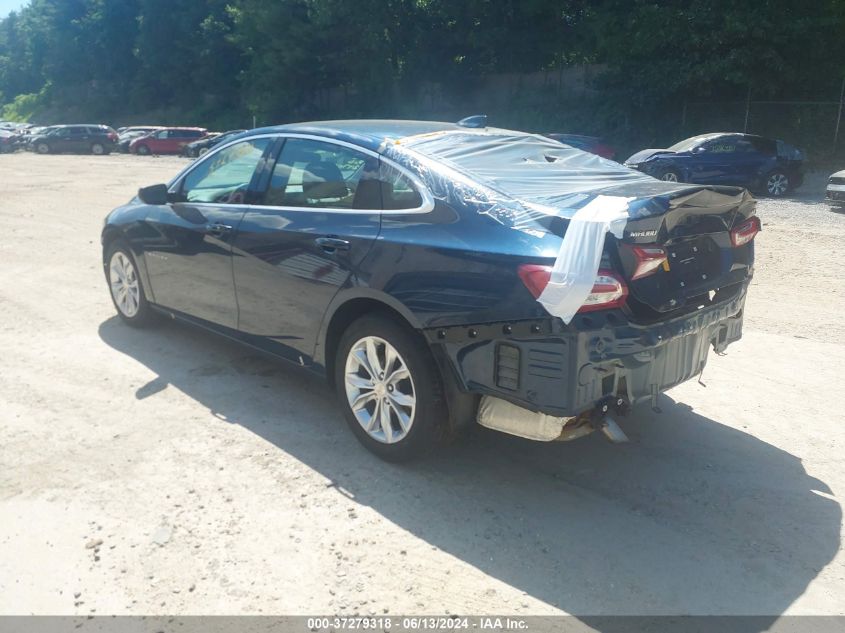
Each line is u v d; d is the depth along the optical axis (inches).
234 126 2027.6
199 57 2130.9
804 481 154.5
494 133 184.5
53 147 1611.7
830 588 120.5
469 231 139.3
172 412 178.7
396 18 1429.6
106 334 233.3
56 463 153.4
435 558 125.8
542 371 128.4
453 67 1439.5
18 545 126.3
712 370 217.0
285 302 172.1
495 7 1350.9
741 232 158.4
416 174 152.9
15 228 435.2
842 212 591.2
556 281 125.2
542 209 135.5
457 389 142.7
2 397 185.0
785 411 188.9
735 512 142.4
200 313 201.3
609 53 1120.2
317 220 165.2
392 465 156.3
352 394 160.2
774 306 289.7
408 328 147.4
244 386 195.2
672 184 155.3
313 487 146.9
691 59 1031.6
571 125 1226.0
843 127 996.6
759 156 740.7
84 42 2618.1
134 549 125.8
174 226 202.5
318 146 174.1
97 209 537.0
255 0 1670.8
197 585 117.4
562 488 149.8
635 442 170.7
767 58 967.6
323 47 1614.2
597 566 124.9
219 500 141.2
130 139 1678.2
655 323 134.0
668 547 130.6
